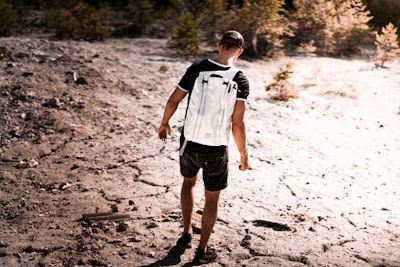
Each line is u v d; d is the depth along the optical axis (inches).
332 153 272.7
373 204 216.8
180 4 604.4
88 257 165.0
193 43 467.5
